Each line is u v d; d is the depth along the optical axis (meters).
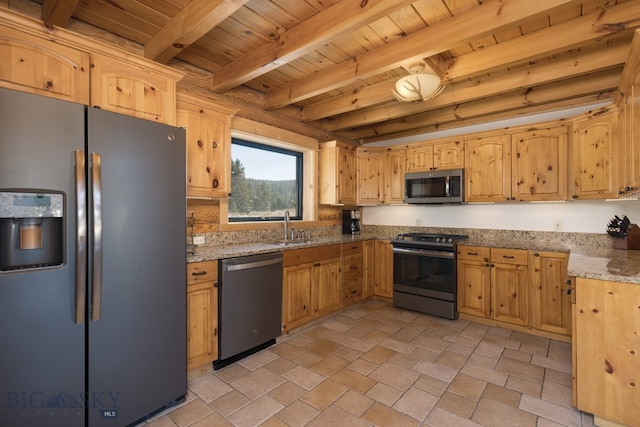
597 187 2.74
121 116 1.62
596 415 1.74
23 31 1.48
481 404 1.94
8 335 1.30
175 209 1.89
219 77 2.82
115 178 1.60
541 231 3.44
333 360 2.53
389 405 1.94
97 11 2.02
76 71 1.65
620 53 2.35
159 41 2.21
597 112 2.74
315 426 1.75
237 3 1.71
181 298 1.94
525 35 2.25
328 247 3.47
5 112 1.28
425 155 3.98
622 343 1.67
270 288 2.78
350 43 2.39
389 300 4.14
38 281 1.37
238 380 2.24
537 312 3.00
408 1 1.66
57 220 1.45
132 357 1.69
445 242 3.50
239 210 3.39
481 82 2.99
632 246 2.76
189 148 2.42
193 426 1.75
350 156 4.29
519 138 3.30
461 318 3.50
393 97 3.11
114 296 1.60
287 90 3.18
